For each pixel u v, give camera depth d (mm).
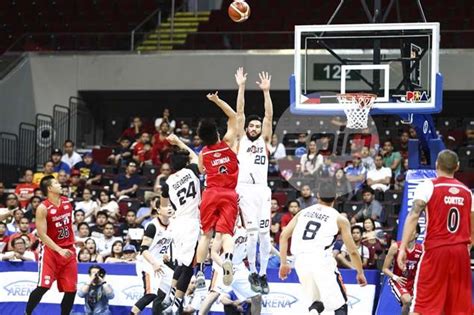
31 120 25641
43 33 26359
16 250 16000
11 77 24938
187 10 28266
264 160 12328
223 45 25281
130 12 27844
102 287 15133
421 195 10195
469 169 21297
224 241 11594
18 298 15680
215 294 13406
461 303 10094
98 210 18703
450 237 10125
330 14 26219
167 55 25312
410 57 14273
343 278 14703
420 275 10203
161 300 13258
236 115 11992
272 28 26594
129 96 26250
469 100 24703
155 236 13555
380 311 13914
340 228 11008
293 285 14828
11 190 22984
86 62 25656
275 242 17031
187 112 26188
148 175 21609
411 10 25531
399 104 14023
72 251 13562
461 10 25562
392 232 17000
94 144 26203
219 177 11766
